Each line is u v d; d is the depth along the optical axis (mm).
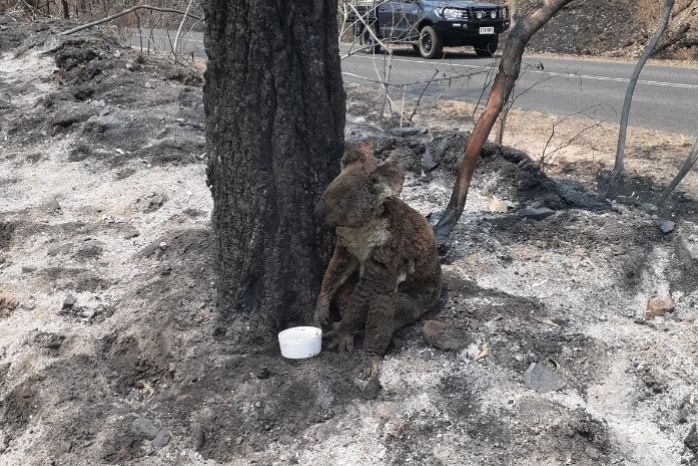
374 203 3420
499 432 3344
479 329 3932
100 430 3635
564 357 3807
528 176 5730
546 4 4734
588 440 3346
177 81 9320
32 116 8148
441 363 3725
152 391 3891
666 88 12078
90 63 9086
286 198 3723
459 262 4664
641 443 3398
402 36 9508
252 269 3809
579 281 4457
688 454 3393
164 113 7715
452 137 6293
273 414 3514
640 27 18625
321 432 3398
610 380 3723
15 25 12602
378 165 3439
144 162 6828
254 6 3447
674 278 4586
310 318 3922
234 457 3377
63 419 3740
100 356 4129
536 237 4984
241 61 3545
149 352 4023
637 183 6402
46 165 7121
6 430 3889
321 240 3887
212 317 4070
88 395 3906
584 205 5379
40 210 6004
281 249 3789
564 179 6508
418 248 3742
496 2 17109
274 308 3854
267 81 3568
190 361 3873
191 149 6996
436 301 4066
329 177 3832
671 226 4965
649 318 4242
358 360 3711
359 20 7980
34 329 4387
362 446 3291
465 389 3584
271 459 3314
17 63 10516
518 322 3982
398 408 3455
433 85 12000
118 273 4910
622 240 4828
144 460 3432
